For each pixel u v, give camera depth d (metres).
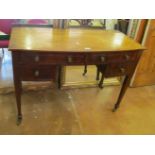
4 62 2.61
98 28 2.13
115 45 1.62
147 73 2.47
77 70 2.51
